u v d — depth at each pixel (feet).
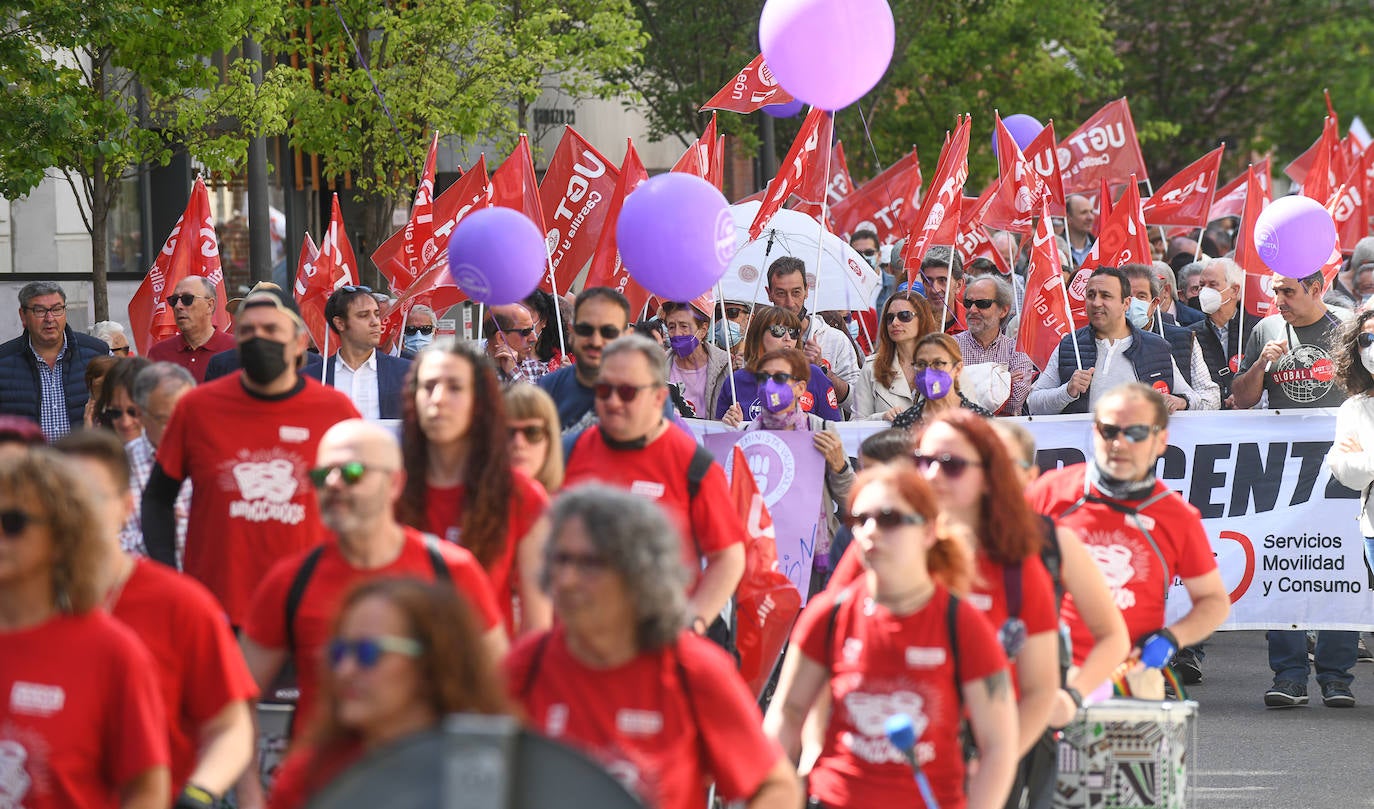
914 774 49.32
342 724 35.63
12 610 45.80
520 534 60.18
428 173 135.74
